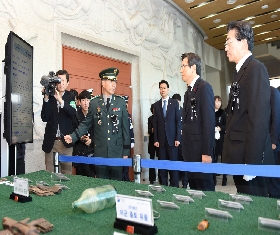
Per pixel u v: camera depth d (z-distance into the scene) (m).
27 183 1.16
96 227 0.84
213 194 1.22
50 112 2.82
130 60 6.48
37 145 3.91
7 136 1.82
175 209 1.01
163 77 7.53
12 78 1.84
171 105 4.40
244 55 1.77
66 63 4.80
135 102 6.56
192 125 2.35
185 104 2.44
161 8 7.46
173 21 8.08
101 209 1.01
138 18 6.45
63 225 0.86
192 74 2.40
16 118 1.94
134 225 0.80
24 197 1.14
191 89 2.40
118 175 3.10
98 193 1.00
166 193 1.25
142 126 6.51
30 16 3.96
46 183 1.48
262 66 1.66
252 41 1.76
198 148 2.31
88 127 2.88
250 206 1.03
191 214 0.95
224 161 1.79
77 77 5.02
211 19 9.06
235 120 1.73
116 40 5.80
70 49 4.89
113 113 2.85
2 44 3.54
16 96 1.94
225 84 12.45
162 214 0.95
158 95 7.19
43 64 4.13
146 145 6.66
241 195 1.15
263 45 11.65
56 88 2.80
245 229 0.80
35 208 1.05
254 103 1.61
